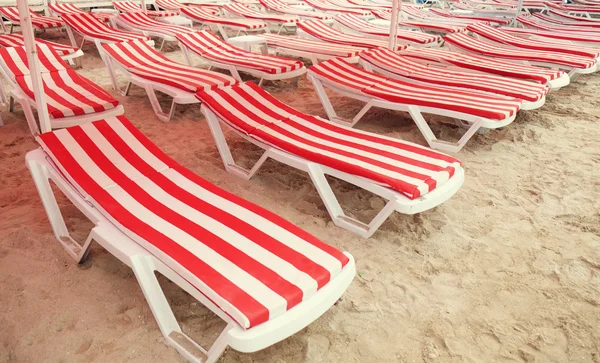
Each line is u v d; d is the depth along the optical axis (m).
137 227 2.03
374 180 2.55
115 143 2.81
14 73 4.22
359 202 3.12
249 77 5.95
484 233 2.79
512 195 3.22
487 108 3.70
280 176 3.43
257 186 3.27
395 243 2.66
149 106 4.82
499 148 3.98
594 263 2.52
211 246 1.91
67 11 7.94
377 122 4.58
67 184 2.43
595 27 8.38
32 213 2.83
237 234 2.01
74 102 3.63
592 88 5.89
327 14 8.91
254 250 1.90
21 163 3.49
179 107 4.75
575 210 3.05
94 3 9.27
